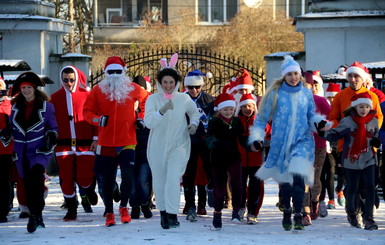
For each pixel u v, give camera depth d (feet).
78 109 34.78
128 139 32.07
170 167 30.04
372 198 31.01
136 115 33.68
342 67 53.57
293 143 29.60
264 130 30.25
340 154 33.42
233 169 31.19
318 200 34.37
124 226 31.58
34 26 70.85
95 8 147.74
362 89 33.19
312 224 32.89
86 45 143.13
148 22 139.33
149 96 30.68
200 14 147.33
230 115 30.99
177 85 30.55
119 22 149.28
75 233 29.66
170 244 26.08
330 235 28.76
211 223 32.89
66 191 34.27
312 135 30.04
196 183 35.86
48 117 31.27
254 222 32.48
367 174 31.07
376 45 69.97
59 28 74.64
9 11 72.02
